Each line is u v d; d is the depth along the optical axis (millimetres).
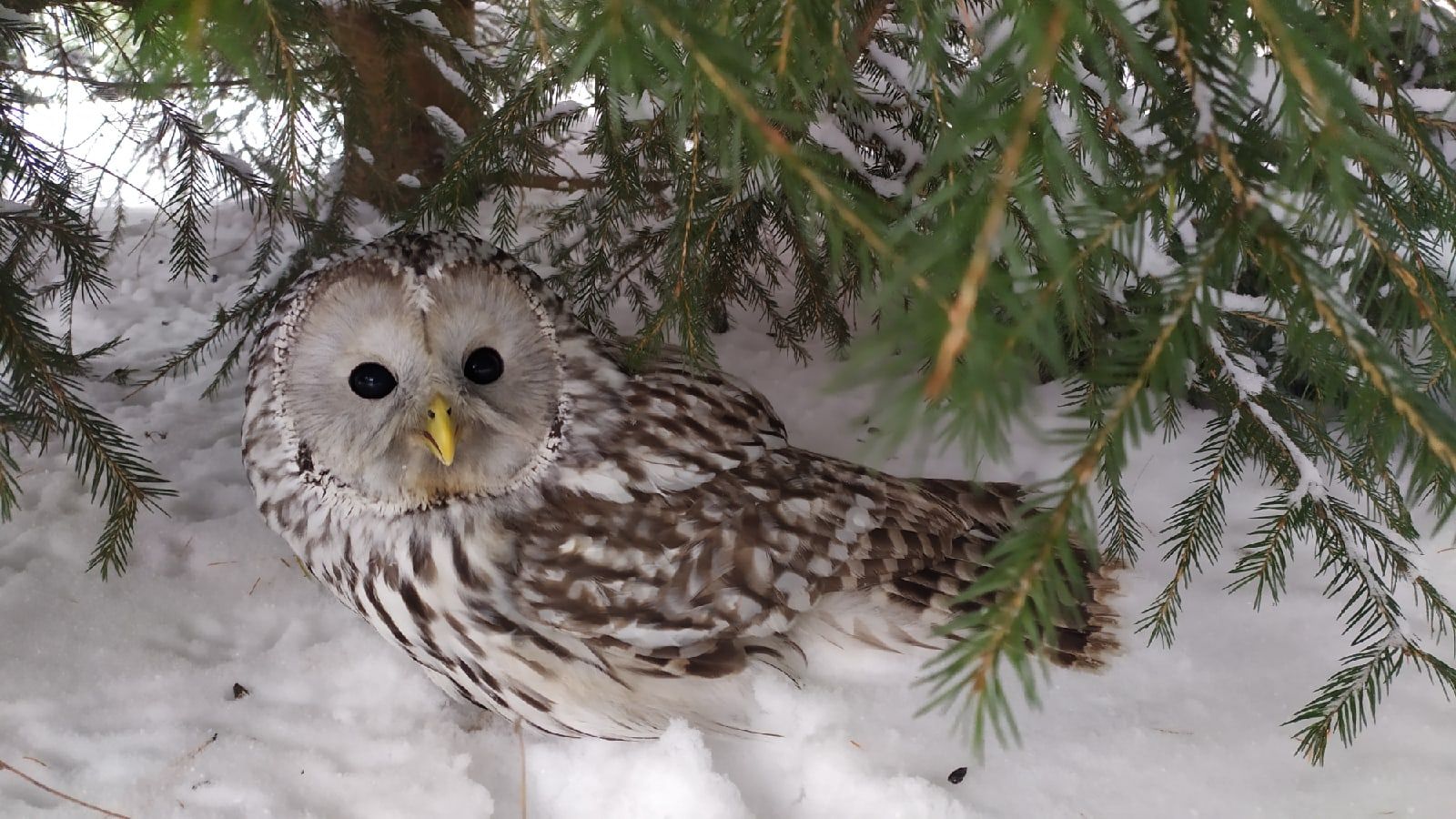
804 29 452
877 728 684
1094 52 364
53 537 770
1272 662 716
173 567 774
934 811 639
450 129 902
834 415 914
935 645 714
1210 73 445
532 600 651
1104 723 682
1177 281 460
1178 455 871
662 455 673
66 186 738
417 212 787
